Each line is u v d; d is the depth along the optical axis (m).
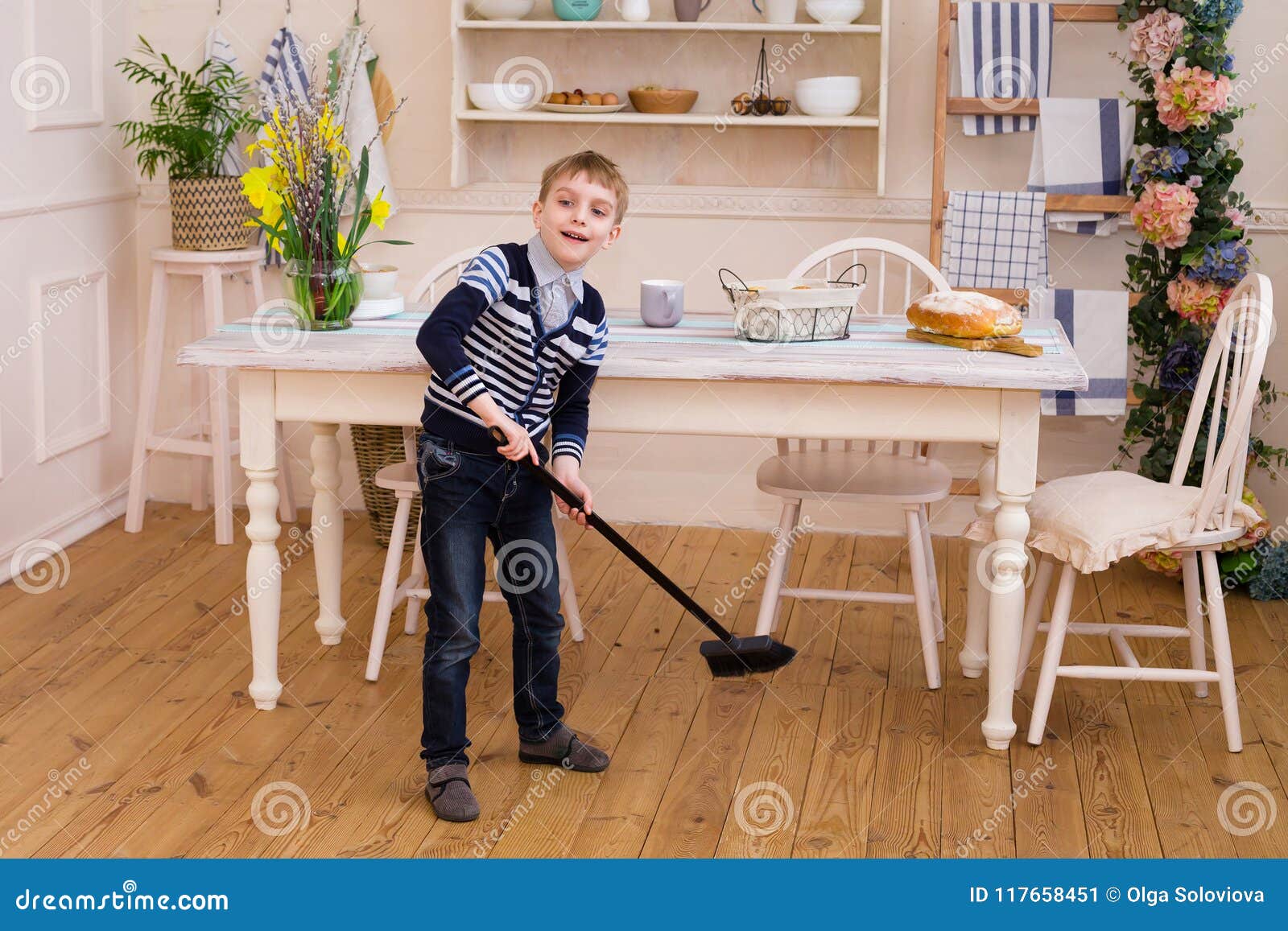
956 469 3.82
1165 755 2.56
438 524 2.25
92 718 2.66
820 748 2.57
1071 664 2.99
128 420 4.02
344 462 4.05
